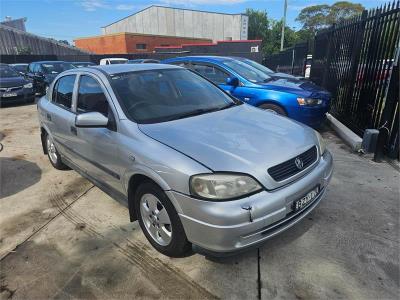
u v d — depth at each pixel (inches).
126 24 2239.2
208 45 1246.3
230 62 271.3
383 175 175.6
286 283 101.0
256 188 95.0
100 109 135.3
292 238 122.0
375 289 97.7
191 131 114.5
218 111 138.6
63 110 165.6
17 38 1235.9
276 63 755.4
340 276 103.0
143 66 154.4
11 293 102.3
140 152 109.3
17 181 186.4
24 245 126.0
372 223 130.9
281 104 236.4
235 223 91.0
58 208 153.2
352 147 219.5
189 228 98.0
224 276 104.4
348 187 161.8
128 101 128.3
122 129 120.1
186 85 151.4
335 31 318.3
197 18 2124.8
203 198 93.0
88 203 156.3
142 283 103.3
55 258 117.3
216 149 102.0
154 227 114.8
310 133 127.0
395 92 192.7
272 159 100.7
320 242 119.4
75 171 186.7
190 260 111.9
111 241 125.1
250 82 249.6
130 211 126.3
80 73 156.7
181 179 96.2
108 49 1716.3
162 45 1729.8
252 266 108.3
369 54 233.8
